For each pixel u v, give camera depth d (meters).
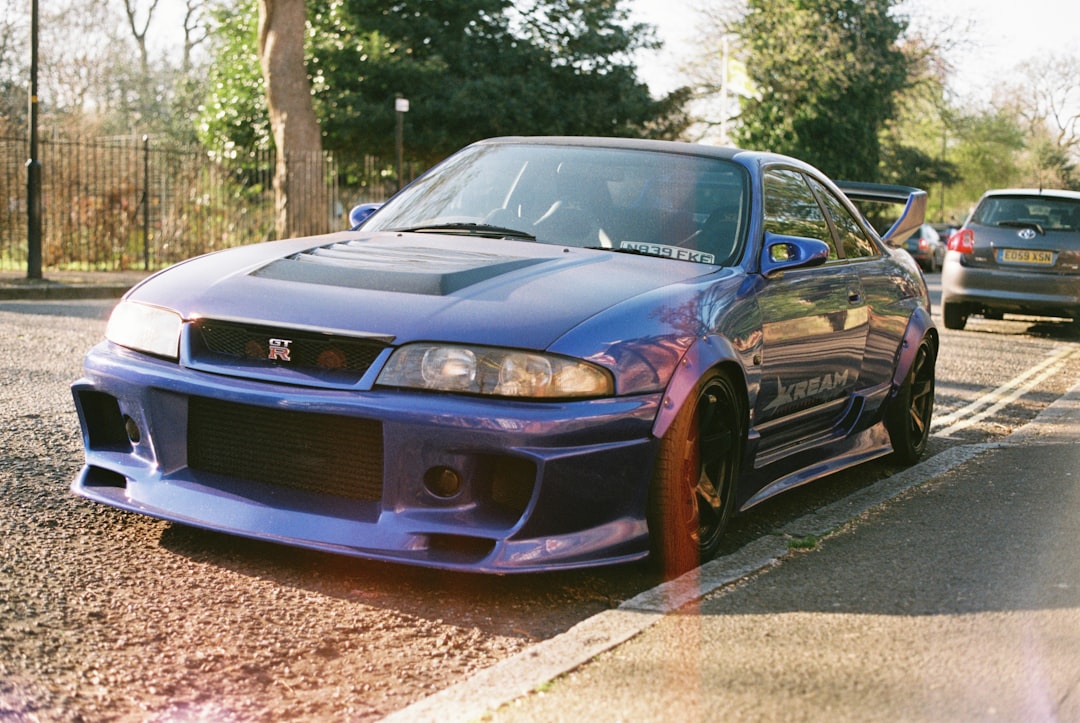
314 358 3.32
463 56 25.50
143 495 3.49
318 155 18.25
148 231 17.28
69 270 16.23
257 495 3.35
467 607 3.25
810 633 3.00
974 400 7.90
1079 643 3.00
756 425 4.02
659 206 4.25
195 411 3.46
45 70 38.62
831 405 4.74
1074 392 8.19
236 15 26.22
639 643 2.89
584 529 3.29
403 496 3.20
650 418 3.34
